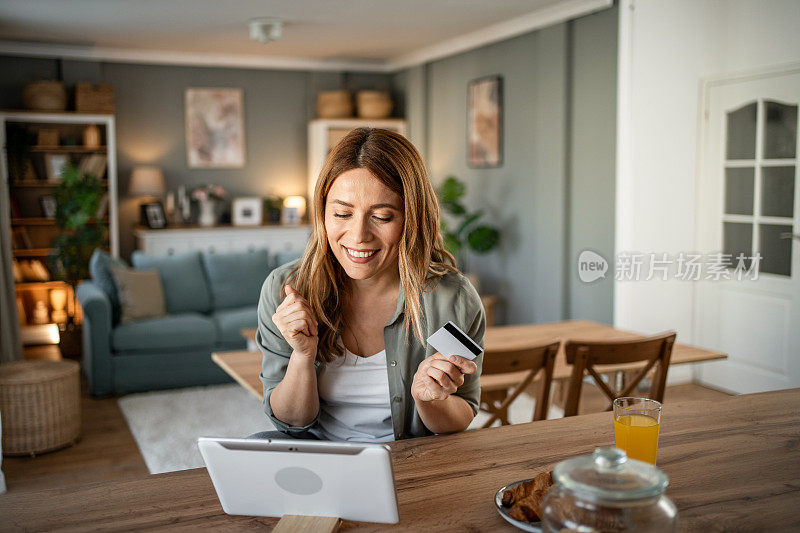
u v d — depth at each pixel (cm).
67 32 662
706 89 490
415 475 140
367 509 118
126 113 780
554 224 596
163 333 524
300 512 121
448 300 168
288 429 165
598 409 464
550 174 598
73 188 691
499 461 146
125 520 122
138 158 790
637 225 495
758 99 454
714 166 492
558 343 261
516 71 647
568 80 578
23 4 549
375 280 166
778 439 160
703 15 479
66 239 677
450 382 139
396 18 612
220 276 600
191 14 591
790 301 445
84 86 710
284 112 847
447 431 165
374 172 151
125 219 789
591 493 92
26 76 733
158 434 433
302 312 149
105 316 509
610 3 524
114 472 376
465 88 727
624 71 489
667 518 93
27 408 398
